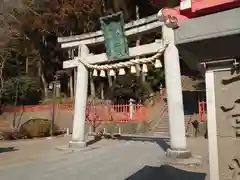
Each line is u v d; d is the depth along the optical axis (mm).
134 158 10422
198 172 7883
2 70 31719
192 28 3221
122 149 12914
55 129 21719
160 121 20609
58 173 8289
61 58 33031
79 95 13164
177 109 9922
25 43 31016
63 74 32031
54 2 26562
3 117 28484
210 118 3379
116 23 11484
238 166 3113
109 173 8117
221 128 3285
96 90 29453
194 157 9758
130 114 20875
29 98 31281
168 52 10133
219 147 3270
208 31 3098
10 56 32156
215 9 3148
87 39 13336
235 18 2959
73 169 8836
